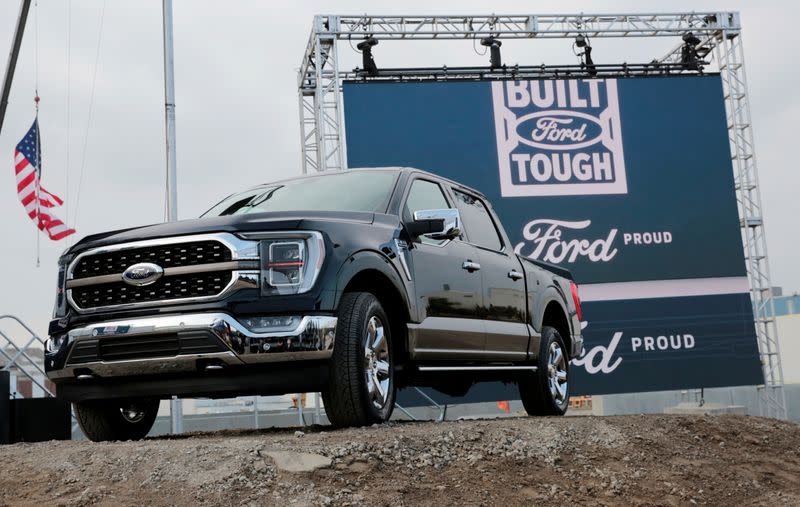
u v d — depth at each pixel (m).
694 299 18.62
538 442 5.06
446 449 4.63
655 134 18.97
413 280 5.71
